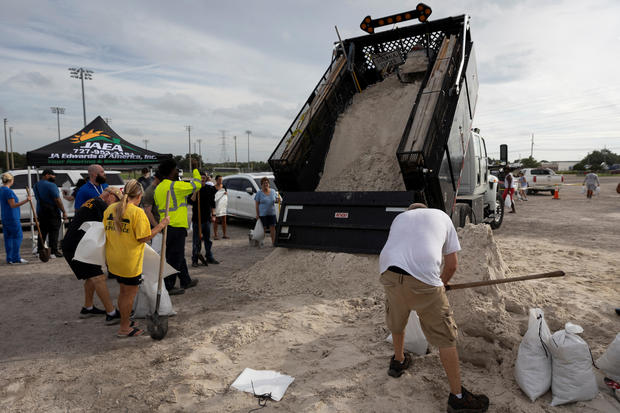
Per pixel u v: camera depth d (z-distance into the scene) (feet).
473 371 10.09
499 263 14.03
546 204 58.29
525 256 23.44
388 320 9.73
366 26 22.75
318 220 19.08
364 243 17.75
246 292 17.72
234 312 15.05
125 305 12.94
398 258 8.91
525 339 9.20
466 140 22.17
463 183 28.22
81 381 10.31
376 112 22.70
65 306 16.62
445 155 18.90
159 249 17.30
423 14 21.27
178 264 17.58
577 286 17.13
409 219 9.47
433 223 9.19
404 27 22.77
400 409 8.67
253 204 36.68
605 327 12.36
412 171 16.88
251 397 9.25
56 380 10.38
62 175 39.47
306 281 17.53
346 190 20.51
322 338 12.45
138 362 11.28
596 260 22.34
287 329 13.11
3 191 24.07
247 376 10.18
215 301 16.60
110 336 13.30
